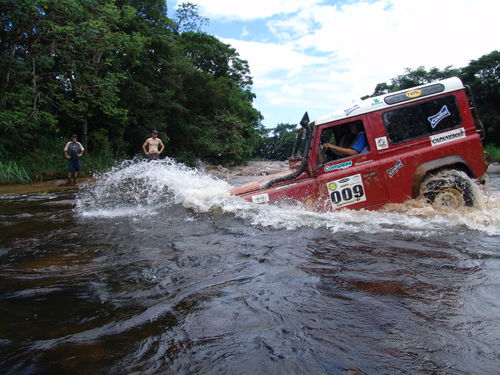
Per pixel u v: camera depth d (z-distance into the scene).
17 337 2.09
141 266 3.33
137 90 20.88
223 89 31.47
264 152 90.62
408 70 40.31
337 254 3.53
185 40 34.78
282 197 5.37
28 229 5.06
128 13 16.92
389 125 5.45
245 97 44.69
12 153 14.96
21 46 15.21
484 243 3.80
